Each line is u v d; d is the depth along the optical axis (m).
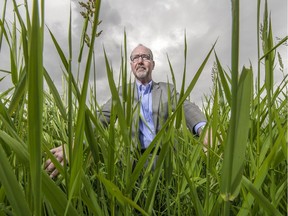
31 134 0.42
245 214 0.69
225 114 1.27
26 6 0.58
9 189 0.45
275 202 0.72
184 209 1.14
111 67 0.76
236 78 0.44
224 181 0.49
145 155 0.71
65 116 0.69
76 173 0.57
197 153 1.05
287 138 0.64
